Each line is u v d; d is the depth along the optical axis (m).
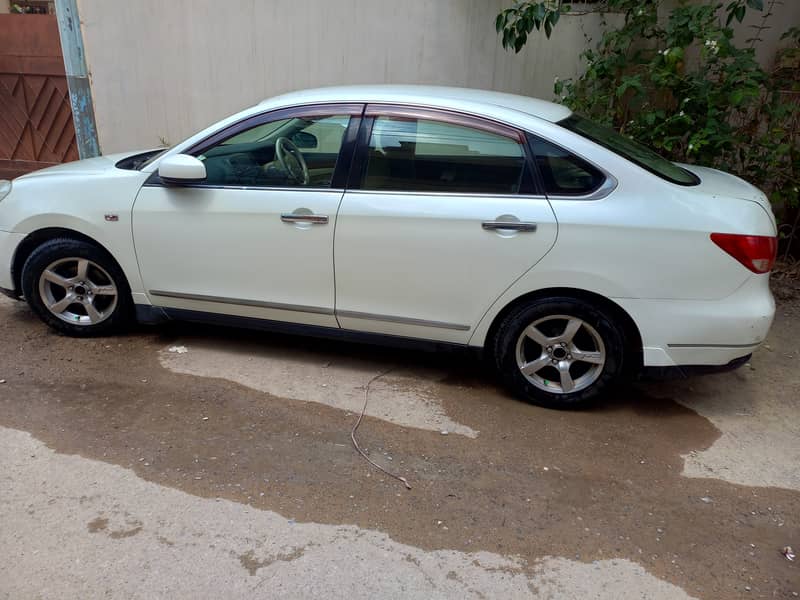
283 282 3.71
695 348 3.29
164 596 2.28
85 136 6.21
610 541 2.65
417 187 3.44
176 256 3.83
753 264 3.16
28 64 6.93
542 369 3.66
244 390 3.69
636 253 3.19
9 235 4.01
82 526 2.59
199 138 3.75
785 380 4.12
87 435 3.19
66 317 4.17
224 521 2.65
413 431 3.37
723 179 3.75
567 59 6.11
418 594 2.34
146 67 6.61
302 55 6.39
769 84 5.43
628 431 3.47
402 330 3.66
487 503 2.85
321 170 3.57
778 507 2.91
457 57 6.21
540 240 3.28
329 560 2.47
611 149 3.32
